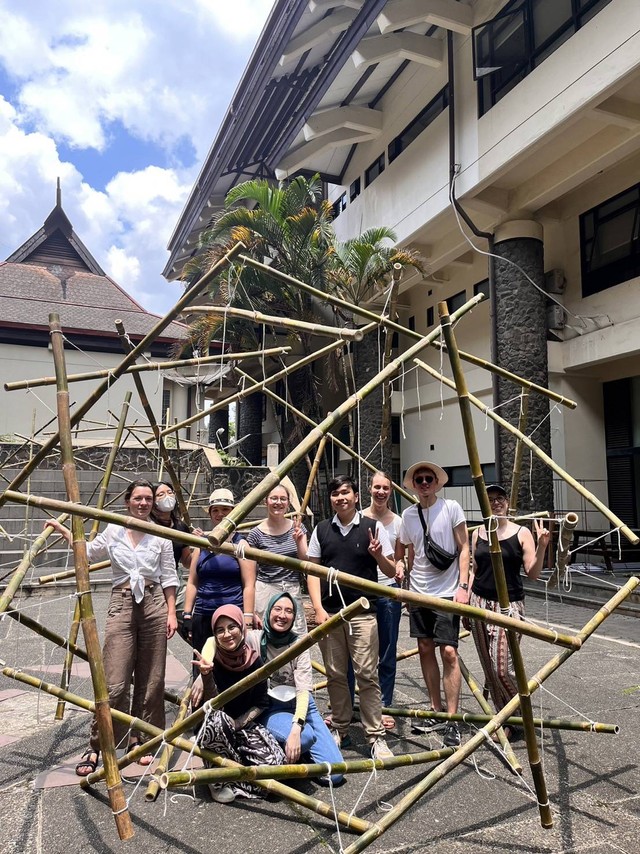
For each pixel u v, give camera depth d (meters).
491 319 11.56
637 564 11.55
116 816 2.55
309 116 13.22
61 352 3.45
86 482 12.09
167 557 3.75
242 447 21.75
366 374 15.48
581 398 12.48
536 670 5.30
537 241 11.44
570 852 2.59
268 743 3.12
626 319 10.95
